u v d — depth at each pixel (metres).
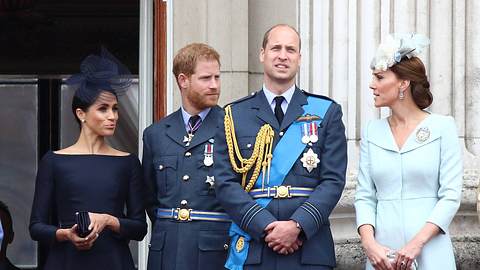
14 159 40.03
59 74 40.81
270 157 24.61
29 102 40.38
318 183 24.61
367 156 25.23
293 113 24.83
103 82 26.25
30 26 40.88
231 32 29.83
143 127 31.06
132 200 26.44
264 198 24.48
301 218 23.95
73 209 25.91
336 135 24.70
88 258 25.72
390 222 24.66
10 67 40.56
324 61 29.34
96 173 26.06
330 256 24.50
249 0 30.11
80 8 41.03
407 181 24.66
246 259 24.30
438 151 24.69
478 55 29.36
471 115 29.38
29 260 39.31
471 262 28.66
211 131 26.34
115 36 41.41
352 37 29.27
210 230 25.89
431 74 29.42
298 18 29.61
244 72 29.81
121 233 25.89
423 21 29.38
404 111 25.00
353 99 29.22
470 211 29.11
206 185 26.03
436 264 24.28
